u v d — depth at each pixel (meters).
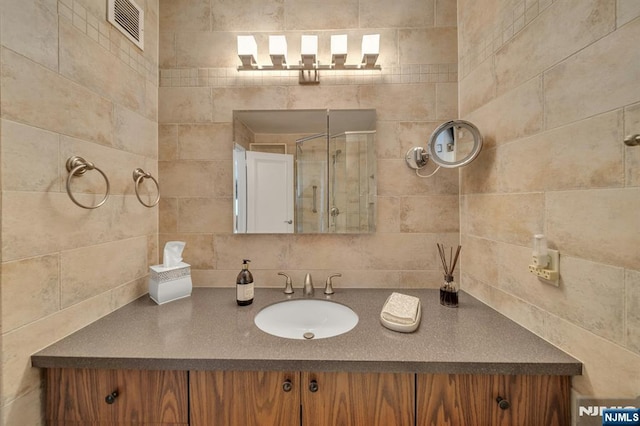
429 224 1.23
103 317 0.94
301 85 1.24
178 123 1.25
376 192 1.24
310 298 1.14
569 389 0.69
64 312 0.79
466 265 1.18
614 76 0.57
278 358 0.69
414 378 0.71
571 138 0.67
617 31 0.57
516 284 0.88
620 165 0.57
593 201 0.62
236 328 0.86
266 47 1.24
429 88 1.22
